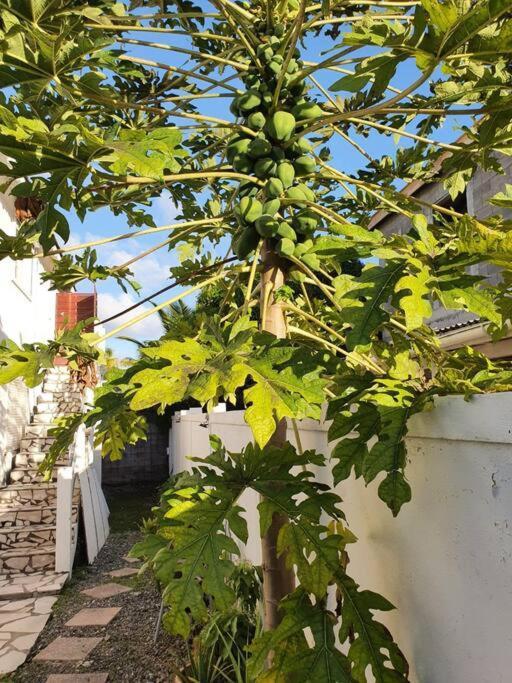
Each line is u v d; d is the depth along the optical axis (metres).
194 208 3.38
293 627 1.82
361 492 2.34
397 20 2.51
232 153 2.27
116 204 2.82
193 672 3.46
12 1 1.84
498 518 1.42
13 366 1.96
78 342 2.00
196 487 2.09
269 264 2.15
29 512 7.50
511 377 1.77
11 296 8.41
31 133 1.61
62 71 1.87
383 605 1.81
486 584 1.46
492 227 1.91
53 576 6.62
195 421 8.77
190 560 1.70
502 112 1.98
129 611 5.66
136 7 2.87
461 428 1.55
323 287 2.10
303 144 2.26
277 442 2.14
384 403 1.64
